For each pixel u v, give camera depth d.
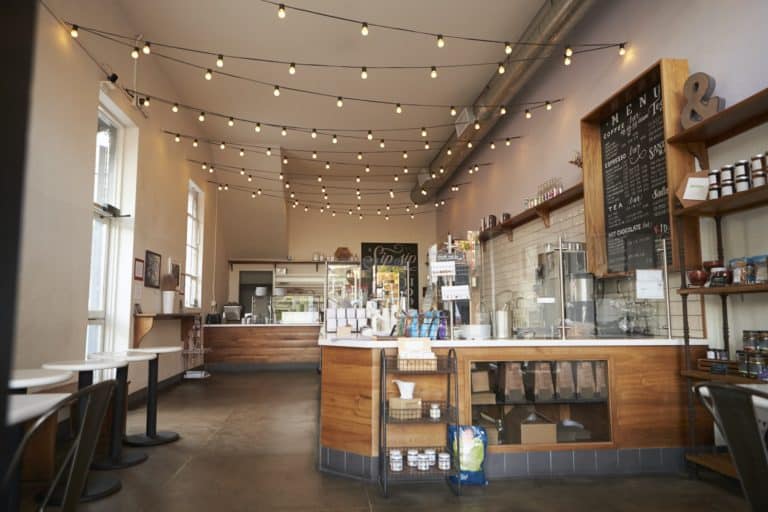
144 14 5.88
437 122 9.13
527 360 3.78
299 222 13.27
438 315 4.00
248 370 10.23
